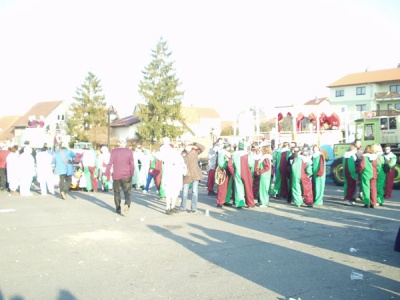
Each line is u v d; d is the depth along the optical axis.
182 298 4.85
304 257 6.67
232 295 4.95
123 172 10.60
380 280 5.56
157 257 6.62
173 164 10.90
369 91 61.53
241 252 6.95
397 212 11.29
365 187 12.12
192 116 69.88
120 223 9.59
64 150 14.20
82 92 58.38
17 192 16.03
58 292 5.02
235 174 11.96
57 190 17.22
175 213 11.01
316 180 12.63
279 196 14.39
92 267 6.06
